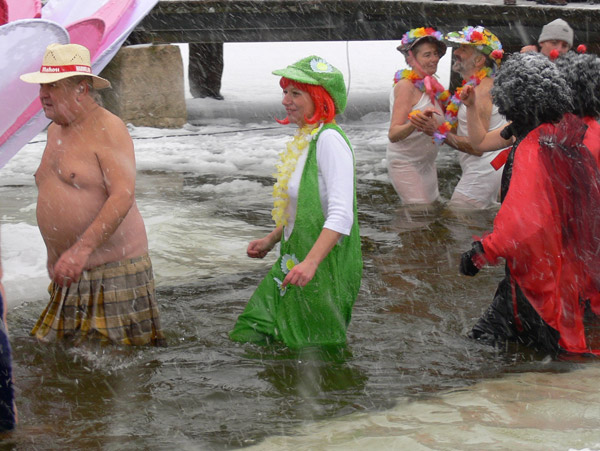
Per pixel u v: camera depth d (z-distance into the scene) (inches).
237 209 333.7
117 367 175.9
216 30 526.9
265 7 510.0
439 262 253.4
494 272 243.3
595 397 157.6
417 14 534.3
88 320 182.7
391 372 173.8
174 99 558.3
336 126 177.3
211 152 476.1
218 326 201.2
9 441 144.3
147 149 479.2
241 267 253.3
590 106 198.1
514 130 190.1
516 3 581.9
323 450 137.2
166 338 193.0
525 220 176.6
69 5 272.5
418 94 315.0
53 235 184.4
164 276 243.4
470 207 319.6
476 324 194.7
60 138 183.5
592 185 181.3
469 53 298.7
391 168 328.2
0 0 210.2
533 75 182.7
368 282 234.2
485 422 146.4
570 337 182.5
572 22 562.9
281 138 529.7
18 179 397.4
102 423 151.3
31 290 224.7
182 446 141.6
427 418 149.6
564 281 181.0
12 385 147.4
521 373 173.0
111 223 176.4
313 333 185.6
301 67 174.1
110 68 545.3
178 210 329.4
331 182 173.8
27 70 203.6
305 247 179.0
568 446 135.2
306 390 165.2
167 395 163.0
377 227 296.2
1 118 214.1
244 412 155.2
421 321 204.4
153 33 529.7
